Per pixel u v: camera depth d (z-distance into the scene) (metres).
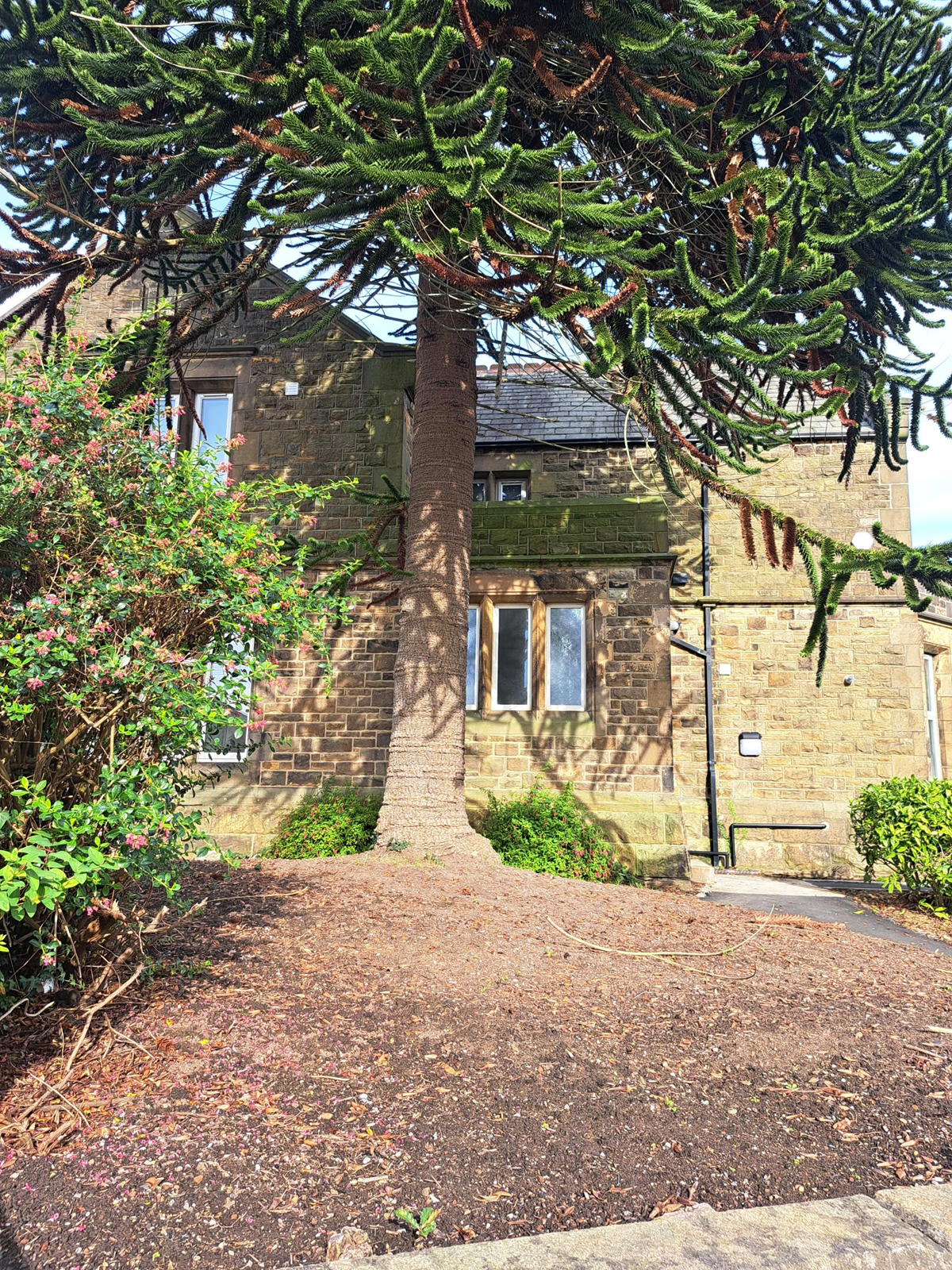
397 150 5.45
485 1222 2.57
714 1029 4.13
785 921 6.61
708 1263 2.28
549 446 13.15
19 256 6.77
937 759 13.43
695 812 12.49
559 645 10.80
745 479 13.23
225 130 6.12
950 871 8.38
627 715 10.31
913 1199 2.70
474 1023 3.94
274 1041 3.60
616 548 10.76
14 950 3.65
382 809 7.90
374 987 4.25
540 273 5.75
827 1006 4.58
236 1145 2.86
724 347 6.11
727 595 12.92
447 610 8.14
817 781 12.46
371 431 11.19
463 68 6.96
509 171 5.14
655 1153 3.01
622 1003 4.36
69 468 3.67
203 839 3.90
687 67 6.40
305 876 6.36
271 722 10.65
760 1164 2.98
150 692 3.62
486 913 5.75
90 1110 3.02
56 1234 2.40
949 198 7.30
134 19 6.38
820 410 6.59
